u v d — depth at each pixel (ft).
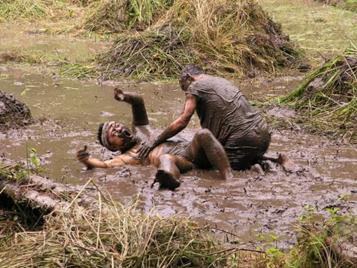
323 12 82.58
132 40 57.41
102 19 74.33
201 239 22.44
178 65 55.16
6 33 73.41
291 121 41.78
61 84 51.93
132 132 34.76
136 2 73.82
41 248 21.25
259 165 32.78
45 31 74.33
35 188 26.86
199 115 33.86
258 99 47.29
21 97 47.65
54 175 31.73
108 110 44.34
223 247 22.76
